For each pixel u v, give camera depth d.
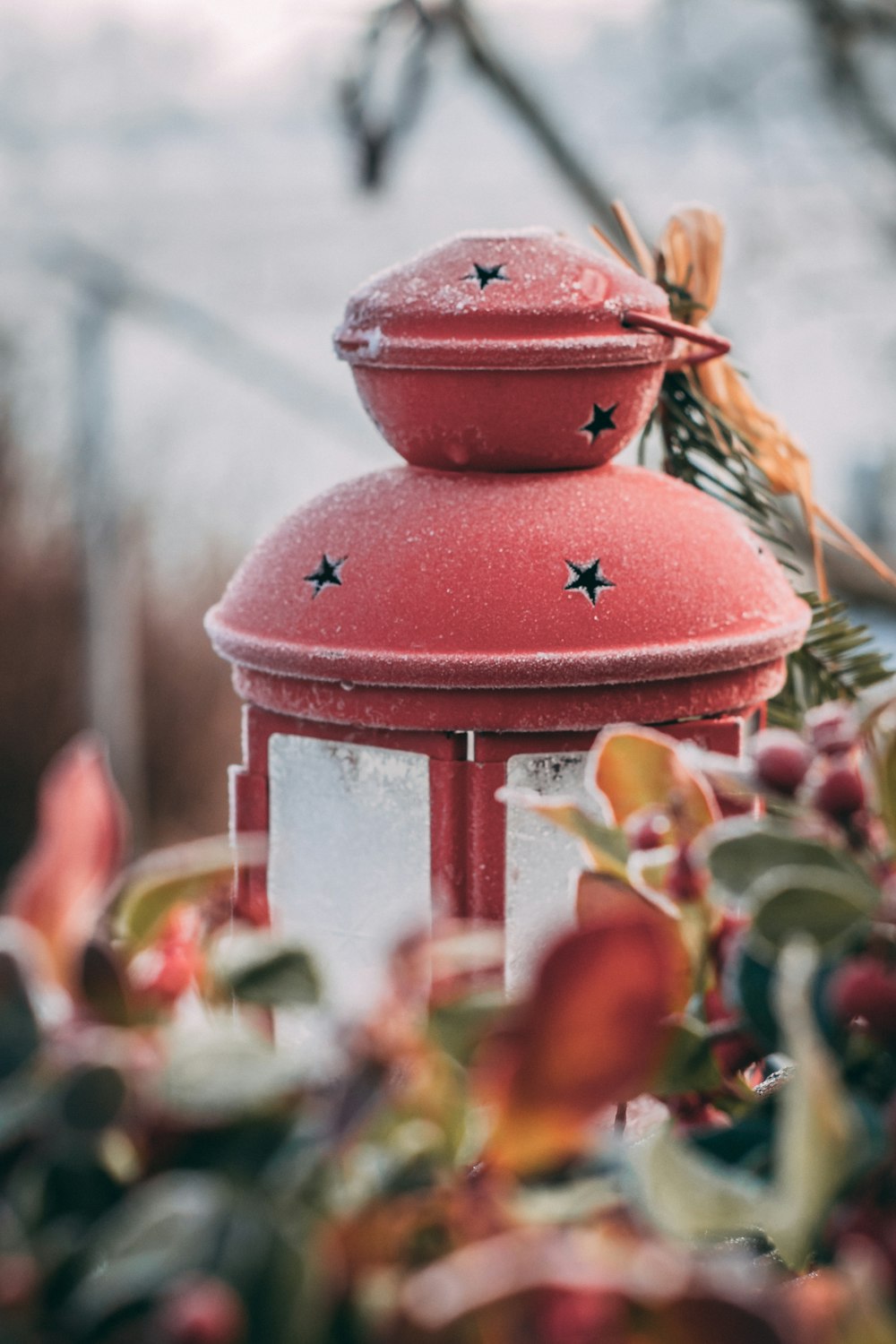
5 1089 0.59
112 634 2.86
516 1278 0.50
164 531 2.97
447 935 0.61
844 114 2.20
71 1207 0.58
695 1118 0.63
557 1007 0.55
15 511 2.85
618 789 0.65
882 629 1.71
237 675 0.78
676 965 0.63
